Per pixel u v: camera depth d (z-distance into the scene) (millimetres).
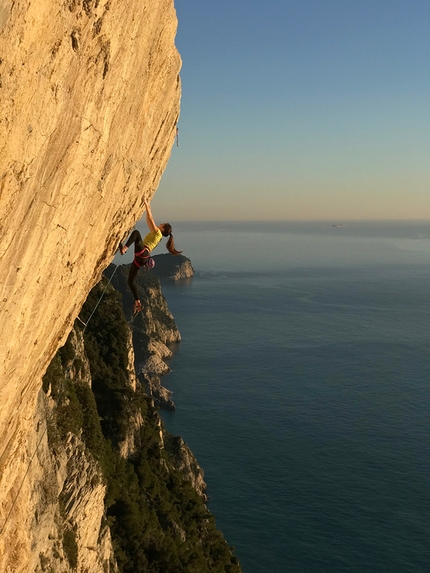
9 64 5602
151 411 58562
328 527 64812
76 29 6875
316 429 92500
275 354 142625
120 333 59156
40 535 20312
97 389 51562
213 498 70875
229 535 63281
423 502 69625
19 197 6566
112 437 48094
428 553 60000
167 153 13312
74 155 7797
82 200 8781
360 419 96562
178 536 46000
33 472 21125
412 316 198625
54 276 8758
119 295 64812
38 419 23516
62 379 31547
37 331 8930
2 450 9953
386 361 134875
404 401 105688
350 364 132250
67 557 23953
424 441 87188
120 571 36094
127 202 11500
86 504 27641
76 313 11727
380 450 84125
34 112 6340
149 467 50250
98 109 8266
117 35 8180
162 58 10680
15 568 12945
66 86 7039
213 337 163125
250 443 87250
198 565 43938
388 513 67375
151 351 130875
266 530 64312
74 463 28125
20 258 7191
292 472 77500
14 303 7473
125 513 39312
